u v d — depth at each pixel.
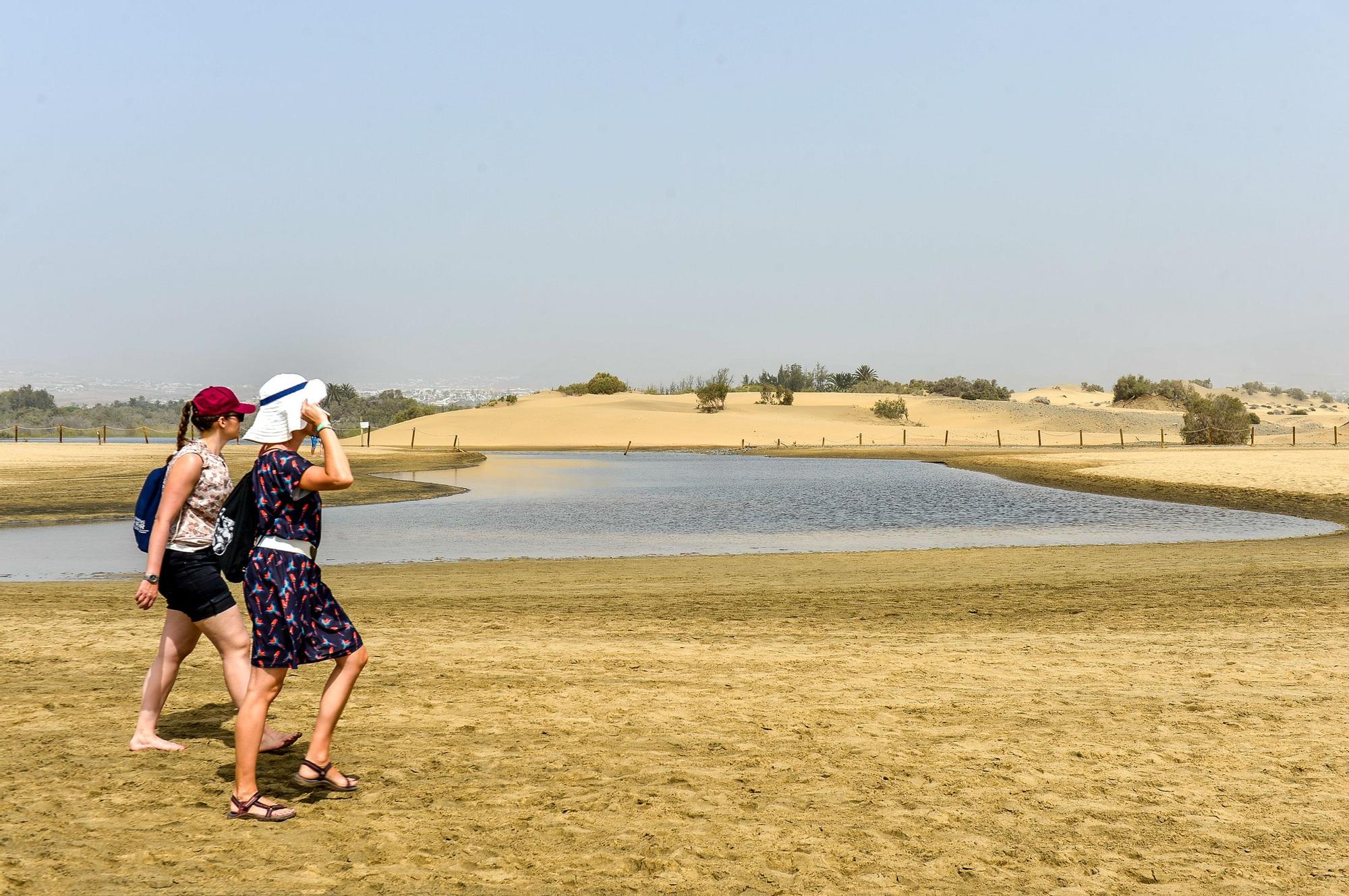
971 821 4.90
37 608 11.59
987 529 22.73
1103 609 11.33
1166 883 4.23
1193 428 80.88
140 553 18.19
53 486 30.47
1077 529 22.72
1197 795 5.29
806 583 13.90
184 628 6.11
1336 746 6.14
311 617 5.07
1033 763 5.81
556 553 18.62
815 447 80.12
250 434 5.06
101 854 4.44
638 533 22.12
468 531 22.30
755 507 28.62
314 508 5.11
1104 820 4.92
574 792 5.30
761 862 4.41
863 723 6.64
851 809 5.05
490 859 4.42
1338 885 4.21
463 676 8.03
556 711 6.96
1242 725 6.60
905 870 4.34
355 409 162.38
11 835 4.64
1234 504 27.72
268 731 6.06
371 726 6.57
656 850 4.52
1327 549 17.42
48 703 7.17
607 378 159.50
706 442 88.50
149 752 6.03
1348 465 37.94
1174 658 8.70
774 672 8.20
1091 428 121.62
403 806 5.09
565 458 64.12
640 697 7.35
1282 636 9.68
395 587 13.72
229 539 5.05
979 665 8.47
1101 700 7.27
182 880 4.16
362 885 4.14
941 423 127.56
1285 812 5.05
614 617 11.05
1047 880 4.25
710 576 14.88
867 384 193.12
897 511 27.28
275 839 4.64
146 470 36.31
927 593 12.84
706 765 5.76
